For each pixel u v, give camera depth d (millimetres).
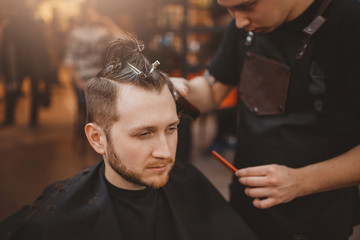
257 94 892
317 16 723
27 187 2266
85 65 2471
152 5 2164
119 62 664
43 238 629
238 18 715
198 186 904
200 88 996
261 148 891
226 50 975
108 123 619
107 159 653
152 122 598
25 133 3258
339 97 763
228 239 840
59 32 3520
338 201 858
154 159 618
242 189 994
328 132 802
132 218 730
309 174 749
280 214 892
